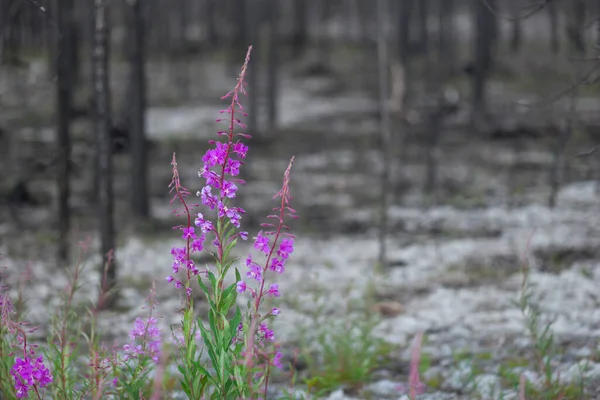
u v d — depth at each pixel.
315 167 20.81
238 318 3.86
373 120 28.98
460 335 8.06
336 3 62.25
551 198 14.53
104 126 8.96
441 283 10.35
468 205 15.69
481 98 26.59
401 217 15.06
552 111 27.47
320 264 11.59
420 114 22.05
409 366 7.10
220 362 3.83
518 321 8.41
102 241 8.99
